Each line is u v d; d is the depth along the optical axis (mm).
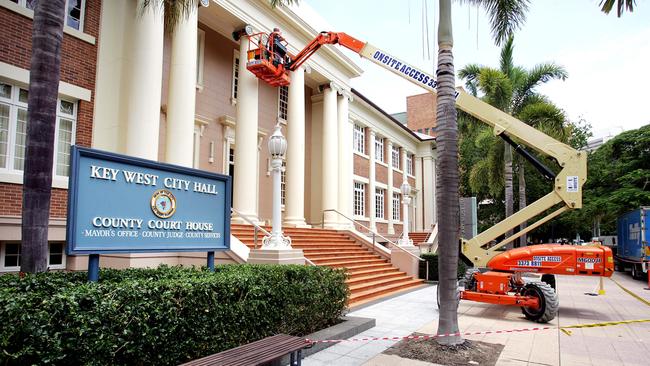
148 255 9031
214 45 15977
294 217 16094
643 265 17781
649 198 23688
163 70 13773
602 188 28984
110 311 3855
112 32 10273
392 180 28984
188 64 11281
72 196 4504
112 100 9984
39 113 5238
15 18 8711
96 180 4789
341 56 19547
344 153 20562
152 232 5406
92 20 10039
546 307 8695
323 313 7121
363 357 6031
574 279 19547
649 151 26656
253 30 14664
